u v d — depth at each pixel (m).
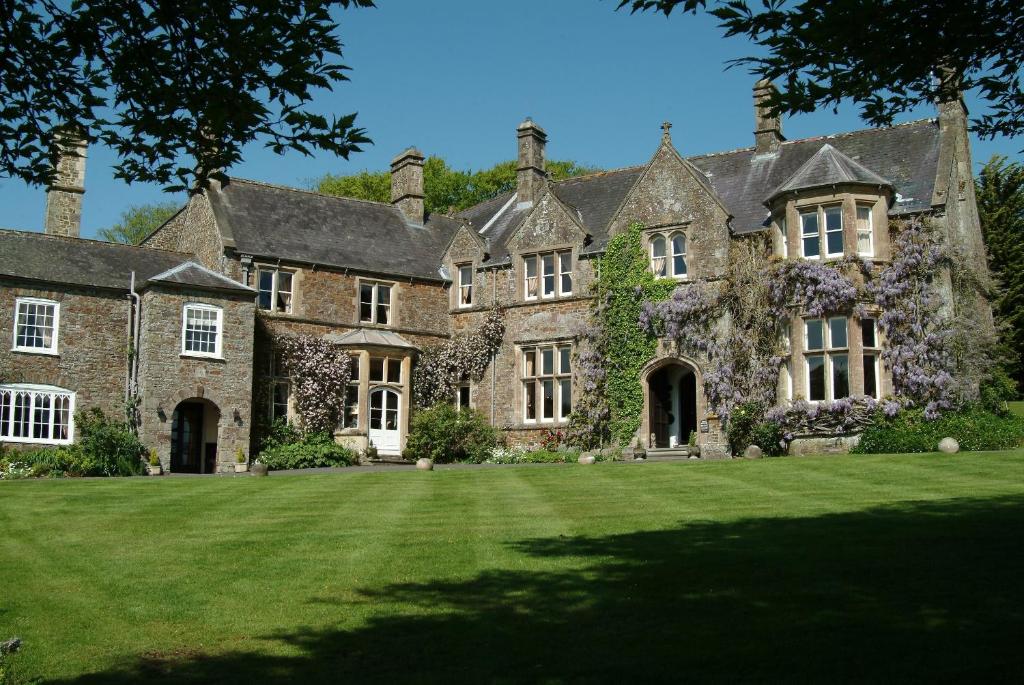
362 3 6.60
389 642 7.69
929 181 24.53
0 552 11.18
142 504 14.89
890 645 6.87
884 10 6.44
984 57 6.99
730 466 18.83
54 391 24.64
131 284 25.77
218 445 25.22
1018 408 30.59
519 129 32.59
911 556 9.37
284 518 13.33
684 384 28.19
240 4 6.53
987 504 12.49
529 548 10.76
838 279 23.59
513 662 7.04
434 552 10.71
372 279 29.83
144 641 7.93
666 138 27.34
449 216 34.94
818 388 23.88
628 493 15.30
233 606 8.85
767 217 26.20
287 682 6.89
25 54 6.79
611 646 7.25
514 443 28.80
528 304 29.19
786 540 10.51
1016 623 7.21
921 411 22.75
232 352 25.75
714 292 25.77
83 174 28.95
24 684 6.97
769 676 6.41
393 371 29.47
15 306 24.45
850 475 16.42
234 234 27.77
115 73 6.91
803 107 7.27
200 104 6.90
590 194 30.94
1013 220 34.53
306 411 27.73
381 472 20.61
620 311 27.20
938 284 23.39
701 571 9.24
